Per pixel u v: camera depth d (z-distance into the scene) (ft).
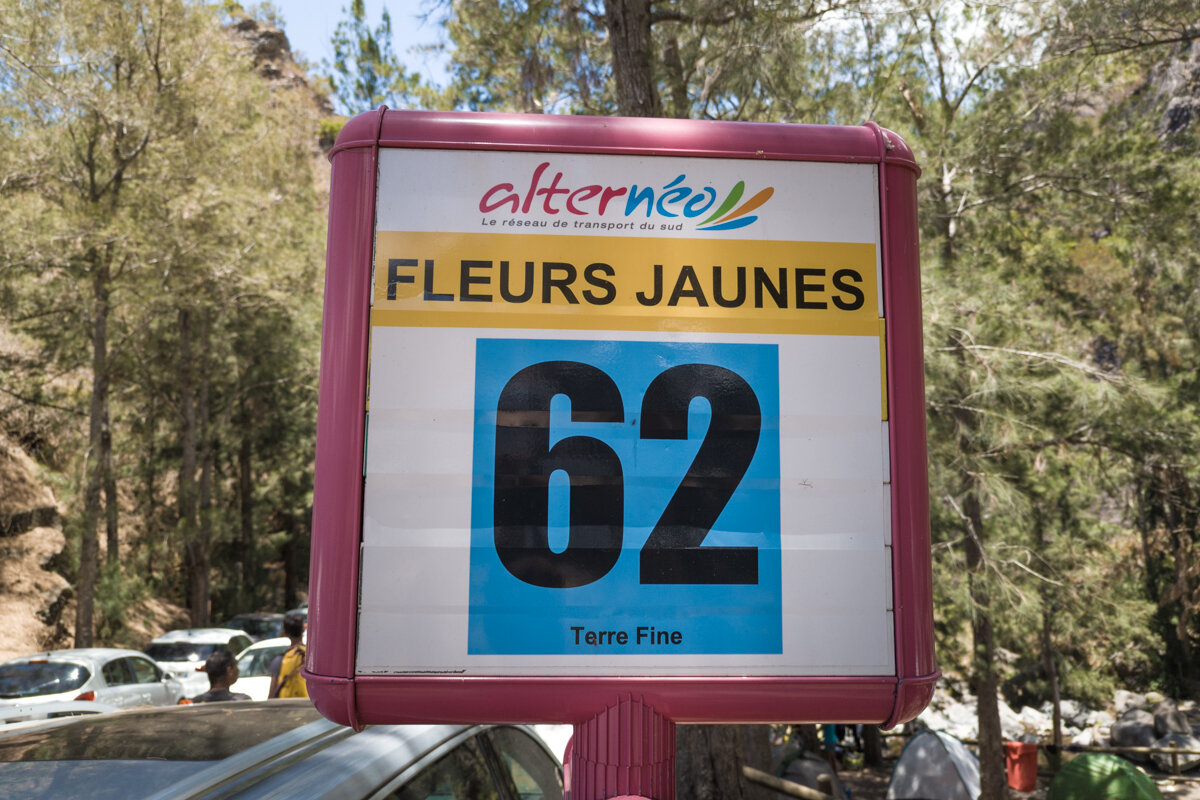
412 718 6.91
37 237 56.75
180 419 93.91
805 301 7.54
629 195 7.55
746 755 28.76
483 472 7.15
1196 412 38.09
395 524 7.05
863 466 7.38
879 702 7.11
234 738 8.33
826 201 7.69
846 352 7.50
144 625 87.35
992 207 39.58
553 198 7.50
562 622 7.05
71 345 71.82
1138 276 48.26
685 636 7.10
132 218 62.18
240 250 67.36
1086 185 37.09
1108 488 44.65
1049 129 36.65
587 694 6.96
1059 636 45.50
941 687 70.85
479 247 7.40
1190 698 73.82
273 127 86.38
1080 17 29.32
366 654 6.91
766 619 7.16
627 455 7.26
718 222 7.58
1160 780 56.03
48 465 92.48
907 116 38.50
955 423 34.42
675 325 7.42
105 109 60.54
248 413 111.96
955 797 42.86
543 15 27.63
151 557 85.35
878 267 7.65
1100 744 66.74
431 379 7.22
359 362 7.18
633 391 7.33
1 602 77.25
